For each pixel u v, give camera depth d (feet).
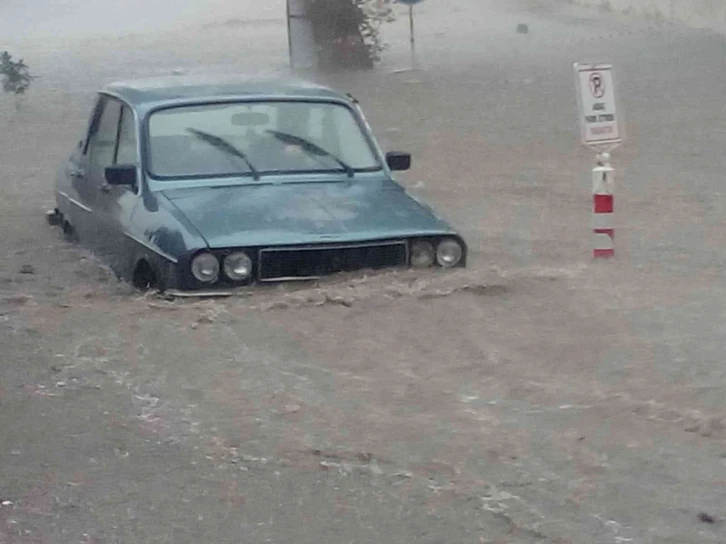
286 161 30.19
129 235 29.17
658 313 26.22
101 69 91.86
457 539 16.39
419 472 18.42
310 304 26.07
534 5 144.46
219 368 22.91
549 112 66.13
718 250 34.71
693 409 20.71
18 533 16.57
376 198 29.25
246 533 16.61
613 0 134.00
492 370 22.84
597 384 22.07
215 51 104.17
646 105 68.03
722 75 79.30
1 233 38.52
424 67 89.04
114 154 32.04
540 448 19.25
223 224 27.27
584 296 27.43
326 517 17.03
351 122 31.50
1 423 20.39
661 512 17.16
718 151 54.03
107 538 16.46
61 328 25.46
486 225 39.55
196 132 30.40
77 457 19.04
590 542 16.28
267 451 19.19
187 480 18.21
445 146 56.80
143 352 23.80
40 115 69.82
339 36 90.02
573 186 46.68
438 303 26.37
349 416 20.65
